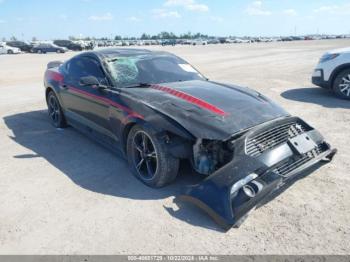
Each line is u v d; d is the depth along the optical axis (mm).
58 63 6434
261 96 4020
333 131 5168
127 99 3689
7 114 6777
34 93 9312
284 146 3223
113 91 3947
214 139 2947
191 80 4434
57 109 5707
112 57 4523
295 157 3240
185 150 3211
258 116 3361
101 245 2547
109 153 4477
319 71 7801
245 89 4191
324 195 3211
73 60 5219
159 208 3041
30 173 3857
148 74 4324
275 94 8305
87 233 2695
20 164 4125
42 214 2982
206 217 2885
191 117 3176
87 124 4680
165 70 4516
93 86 4148
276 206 3037
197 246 2516
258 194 2768
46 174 3824
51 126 5863
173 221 2836
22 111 7031
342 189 3312
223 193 2713
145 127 3285
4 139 5129
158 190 3381
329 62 7535
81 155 4414
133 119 3453
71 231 2725
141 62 4520
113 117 3869
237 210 2660
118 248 2510
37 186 3527
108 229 2742
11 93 9375
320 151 3641
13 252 2488
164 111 3307
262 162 2928
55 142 4965
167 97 3576
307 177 3598
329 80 7641
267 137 3199
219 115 3223
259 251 2447
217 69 14797
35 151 4586
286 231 2670
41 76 13727
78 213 2988
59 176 3768
